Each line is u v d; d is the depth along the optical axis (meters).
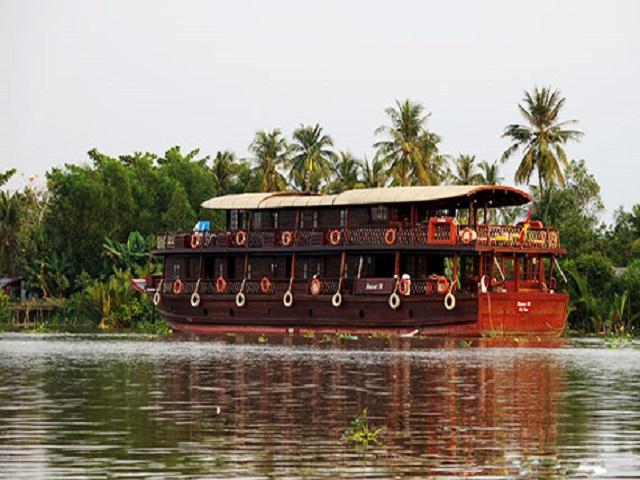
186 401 36.69
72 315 113.12
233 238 86.31
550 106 113.69
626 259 112.44
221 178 149.12
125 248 120.94
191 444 28.45
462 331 75.19
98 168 145.75
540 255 79.44
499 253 77.12
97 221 128.00
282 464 26.09
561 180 113.12
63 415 33.16
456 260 76.38
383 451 27.69
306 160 126.19
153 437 29.41
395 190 80.69
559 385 42.25
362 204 80.50
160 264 119.12
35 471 25.27
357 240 79.88
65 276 126.00
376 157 119.19
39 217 147.00
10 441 28.70
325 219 83.75
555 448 28.14
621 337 81.75
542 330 76.94
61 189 130.88
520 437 29.69
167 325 91.81
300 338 77.06
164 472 25.20
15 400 36.72
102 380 43.53
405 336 76.69
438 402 36.72
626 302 91.56
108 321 102.06
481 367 50.25
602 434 30.16
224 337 79.81
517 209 125.75
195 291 87.50
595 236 112.12
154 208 136.25
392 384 42.31
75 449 27.72
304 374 46.41
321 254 82.62
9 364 51.75
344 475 25.05
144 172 138.88
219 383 42.50
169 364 51.75
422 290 76.62
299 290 82.81
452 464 26.20
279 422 32.00
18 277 136.50
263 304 84.12
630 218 118.56
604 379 44.66
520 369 49.22
